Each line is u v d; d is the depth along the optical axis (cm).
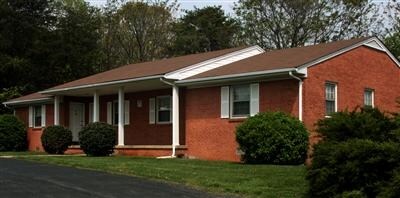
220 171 1511
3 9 3766
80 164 1741
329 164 1027
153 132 2567
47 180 1361
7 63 3706
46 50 3900
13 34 3847
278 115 1805
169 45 4975
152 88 2530
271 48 4569
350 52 2078
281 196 1120
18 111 3359
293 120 1795
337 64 2012
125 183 1311
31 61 3909
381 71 2225
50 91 2791
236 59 2469
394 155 948
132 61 4856
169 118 2500
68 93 2797
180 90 2345
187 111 2233
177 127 2214
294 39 4475
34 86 3931
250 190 1183
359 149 979
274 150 1762
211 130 2120
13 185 1267
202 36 5259
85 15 4322
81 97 3009
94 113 2577
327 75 1961
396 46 3709
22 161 1966
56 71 4019
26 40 3906
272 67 1914
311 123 1872
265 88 1959
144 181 1351
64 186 1254
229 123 2050
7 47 3794
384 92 2230
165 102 2527
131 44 4878
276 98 1925
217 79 2041
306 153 1795
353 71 2083
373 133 1044
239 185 1250
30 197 1097
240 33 4775
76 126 2980
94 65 4297
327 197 1041
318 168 1055
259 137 1777
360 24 4381
